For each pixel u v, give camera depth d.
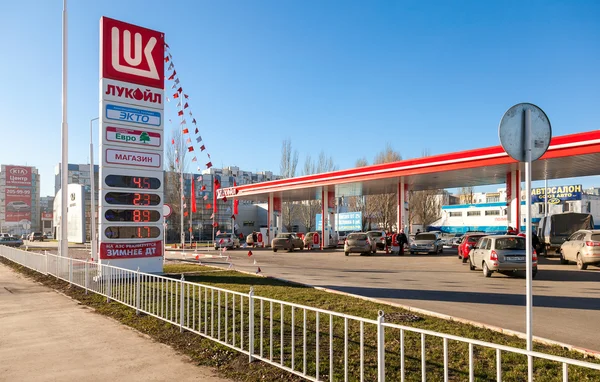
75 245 52.47
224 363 6.32
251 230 75.31
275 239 35.50
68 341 7.66
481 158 23.31
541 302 10.59
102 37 15.60
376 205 56.09
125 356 6.76
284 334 7.45
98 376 5.88
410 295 11.70
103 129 15.47
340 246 43.69
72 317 9.70
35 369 6.20
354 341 6.93
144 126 16.38
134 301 10.30
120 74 15.93
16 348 7.27
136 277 10.02
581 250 18.41
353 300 10.48
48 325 8.92
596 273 16.88
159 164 16.67
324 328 7.75
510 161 22.12
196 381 5.66
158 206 16.52
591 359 5.93
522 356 6.03
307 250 37.62
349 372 5.57
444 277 16.16
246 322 8.39
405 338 7.02
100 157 15.43
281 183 38.72
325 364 5.90
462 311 9.48
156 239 16.38
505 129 5.28
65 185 18.20
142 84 16.41
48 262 17.39
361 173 30.72
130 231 15.87
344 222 52.38
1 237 52.22
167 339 7.69
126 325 8.85
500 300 10.89
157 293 9.02
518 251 15.45
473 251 18.00
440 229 64.31
